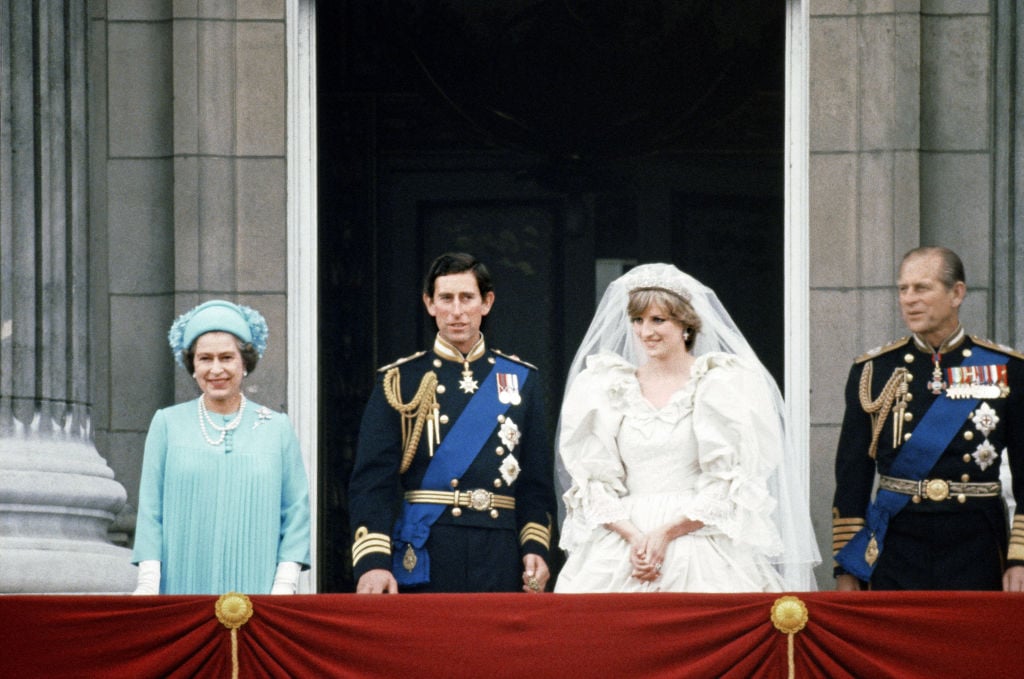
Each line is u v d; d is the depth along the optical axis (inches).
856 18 935.0
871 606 625.0
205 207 938.7
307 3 968.3
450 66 1125.1
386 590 727.7
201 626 634.2
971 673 621.0
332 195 1103.6
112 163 951.0
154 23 953.5
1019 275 911.0
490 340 1129.4
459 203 1130.7
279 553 711.1
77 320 877.2
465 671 626.2
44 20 874.1
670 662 625.3
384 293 1117.1
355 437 1095.6
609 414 703.7
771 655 626.2
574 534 701.3
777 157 1111.0
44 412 858.1
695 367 704.4
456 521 725.9
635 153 1125.1
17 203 863.1
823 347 925.8
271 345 933.8
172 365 941.2
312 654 631.2
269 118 943.7
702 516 684.7
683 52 1113.4
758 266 1114.7
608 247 1127.0
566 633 626.5
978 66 932.0
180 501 705.6
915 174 927.0
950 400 737.6
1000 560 733.3
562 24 1123.3
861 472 753.0
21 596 636.7
